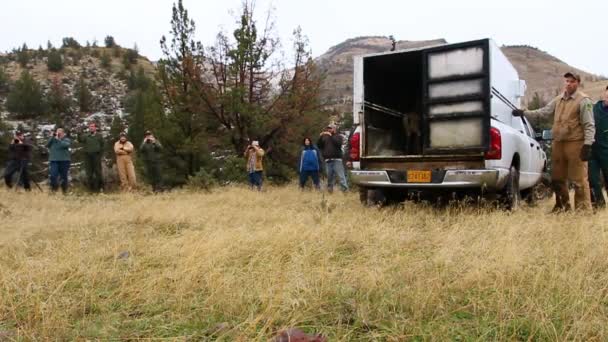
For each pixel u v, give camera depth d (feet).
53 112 157.28
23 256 13.25
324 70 56.90
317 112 57.16
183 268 11.20
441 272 10.57
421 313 8.07
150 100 55.11
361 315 8.00
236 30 53.83
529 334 7.30
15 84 171.01
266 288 9.51
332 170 38.32
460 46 21.88
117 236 16.52
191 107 52.85
